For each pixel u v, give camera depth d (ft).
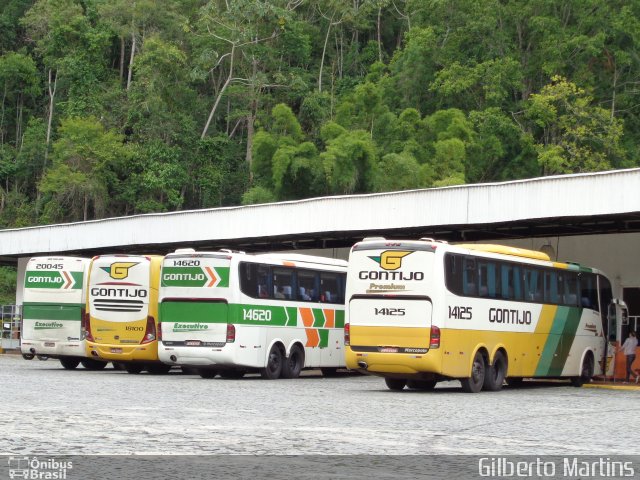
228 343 90.07
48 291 104.12
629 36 226.17
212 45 263.90
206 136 267.59
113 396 66.74
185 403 62.03
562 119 210.59
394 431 47.52
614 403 70.38
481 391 82.12
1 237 155.22
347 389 81.56
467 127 216.54
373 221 107.34
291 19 274.16
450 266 77.41
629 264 102.73
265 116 256.52
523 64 233.14
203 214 125.90
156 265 98.99
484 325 81.00
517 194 95.81
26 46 305.12
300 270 99.04
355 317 78.13
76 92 272.10
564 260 107.86
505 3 241.35
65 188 248.32
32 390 71.00
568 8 231.71
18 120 293.64
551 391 85.66
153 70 257.34
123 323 98.43
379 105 227.40
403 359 76.13
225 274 90.48
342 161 201.46
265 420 51.72
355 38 300.20
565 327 92.12
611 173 89.30
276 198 212.64
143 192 254.06
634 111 229.45
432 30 244.22
